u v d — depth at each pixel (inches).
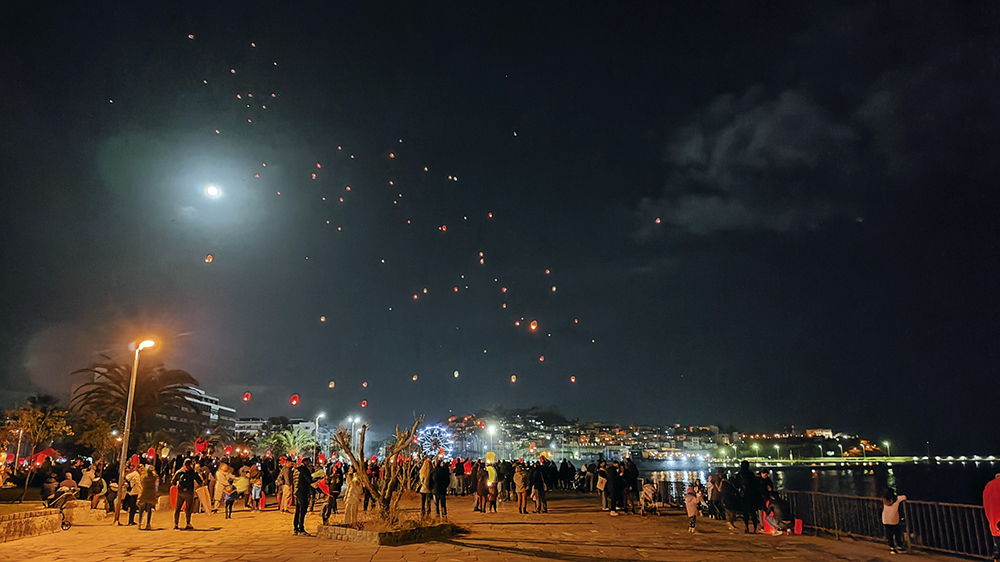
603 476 910.4
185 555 487.8
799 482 5349.4
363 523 609.9
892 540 535.2
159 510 917.8
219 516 838.5
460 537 603.8
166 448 1235.2
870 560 494.9
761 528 682.2
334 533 586.9
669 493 1026.1
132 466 820.6
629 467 912.3
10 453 1667.1
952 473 7273.6
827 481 5506.9
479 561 468.8
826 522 657.0
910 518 542.0
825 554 520.4
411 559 473.1
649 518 806.5
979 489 4165.8
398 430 640.4
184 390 1600.6
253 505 957.2
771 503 674.8
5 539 557.0
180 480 679.1
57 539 585.3
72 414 1955.0
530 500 1115.3
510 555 498.9
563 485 1504.7
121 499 737.0
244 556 482.9
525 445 5364.2
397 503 621.9
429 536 588.7
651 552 524.7
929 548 531.5
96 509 782.5
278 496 1077.1
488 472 898.7
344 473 1224.8
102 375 1501.0
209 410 5226.4
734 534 645.9
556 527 697.6
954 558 504.4
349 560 466.9
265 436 4379.9
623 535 632.4
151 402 1533.0
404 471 641.6
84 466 1006.4
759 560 489.4
